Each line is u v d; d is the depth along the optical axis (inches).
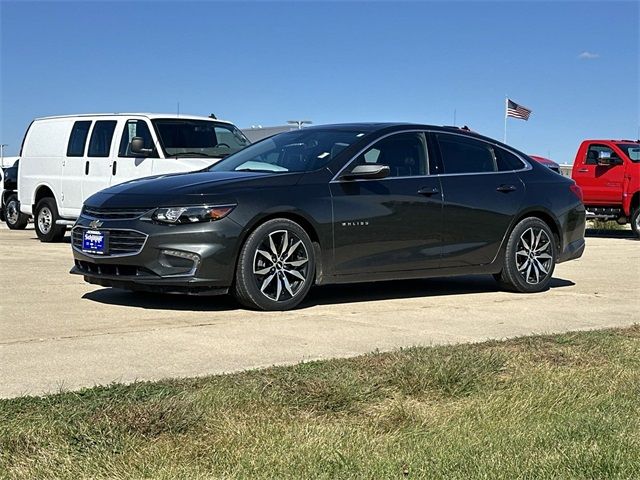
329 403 179.6
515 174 353.1
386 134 323.3
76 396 174.9
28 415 162.6
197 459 150.3
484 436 164.2
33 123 596.4
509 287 350.0
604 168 753.0
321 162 310.0
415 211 319.0
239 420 167.6
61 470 143.4
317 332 255.6
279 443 157.4
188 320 271.3
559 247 362.9
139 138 498.6
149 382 187.8
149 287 284.8
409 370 196.5
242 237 283.9
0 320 266.5
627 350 231.1
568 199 364.8
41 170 580.1
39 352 221.6
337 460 150.3
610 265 466.0
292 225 292.8
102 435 155.5
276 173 303.7
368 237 308.5
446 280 386.6
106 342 235.3
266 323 268.5
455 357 208.1
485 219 337.4
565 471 147.6
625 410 181.2
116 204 291.9
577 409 181.8
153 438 157.2
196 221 279.1
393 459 151.4
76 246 303.4
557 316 291.9
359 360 210.4
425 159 330.3
